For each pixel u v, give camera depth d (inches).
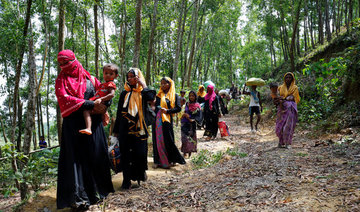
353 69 303.0
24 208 151.8
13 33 271.1
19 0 448.8
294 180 140.5
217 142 343.3
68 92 139.2
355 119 261.7
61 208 135.8
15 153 184.7
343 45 595.8
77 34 609.6
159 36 623.5
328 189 121.2
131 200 150.4
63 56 138.5
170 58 709.3
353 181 125.9
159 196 154.6
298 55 952.9
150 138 322.3
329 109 336.8
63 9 314.7
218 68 1624.0
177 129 417.4
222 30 1141.7
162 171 216.4
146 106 179.5
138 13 366.9
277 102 247.6
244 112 698.8
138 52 368.8
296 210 106.9
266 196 125.8
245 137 368.5
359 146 197.5
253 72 1585.9
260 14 981.8
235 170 181.8
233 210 117.7
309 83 436.8
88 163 144.6
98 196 146.3
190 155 268.2
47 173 188.2
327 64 316.5
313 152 203.0
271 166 173.9
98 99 142.3
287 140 238.1
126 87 177.3
